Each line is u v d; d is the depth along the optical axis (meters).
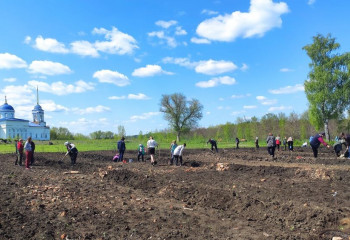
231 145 48.28
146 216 8.24
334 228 7.31
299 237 6.87
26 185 12.12
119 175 14.24
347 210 8.19
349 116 48.38
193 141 65.94
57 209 8.72
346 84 44.31
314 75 45.97
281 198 9.54
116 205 9.27
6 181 12.83
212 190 10.48
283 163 19.08
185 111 79.19
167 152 32.66
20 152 19.56
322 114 45.62
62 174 15.22
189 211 8.88
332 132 53.78
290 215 8.08
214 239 6.73
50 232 6.96
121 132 84.81
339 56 45.75
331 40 46.62
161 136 74.12
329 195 9.82
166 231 7.14
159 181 12.90
